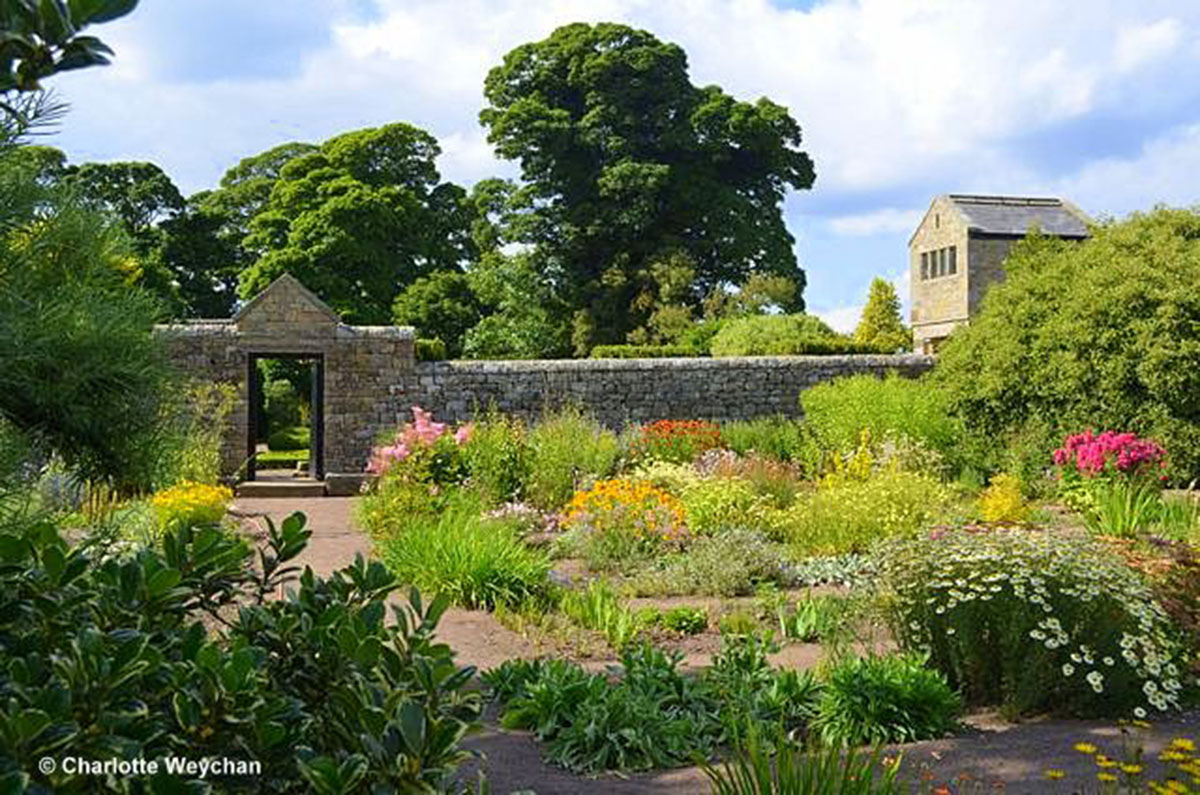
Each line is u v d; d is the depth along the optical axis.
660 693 6.08
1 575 2.73
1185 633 6.53
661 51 38.16
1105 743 5.34
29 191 3.04
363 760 2.38
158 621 2.93
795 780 3.85
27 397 3.05
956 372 19.25
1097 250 18.62
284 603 3.20
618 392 22.84
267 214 34.75
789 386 23.62
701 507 13.21
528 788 4.93
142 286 3.72
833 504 12.57
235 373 20.84
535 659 6.92
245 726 2.54
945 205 37.62
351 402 21.50
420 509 13.20
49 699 2.26
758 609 9.08
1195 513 12.19
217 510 12.07
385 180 36.41
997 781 4.72
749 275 38.19
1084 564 6.02
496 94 39.28
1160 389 16.58
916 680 5.61
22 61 2.14
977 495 15.95
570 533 12.55
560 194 38.66
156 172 34.44
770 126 38.69
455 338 34.22
